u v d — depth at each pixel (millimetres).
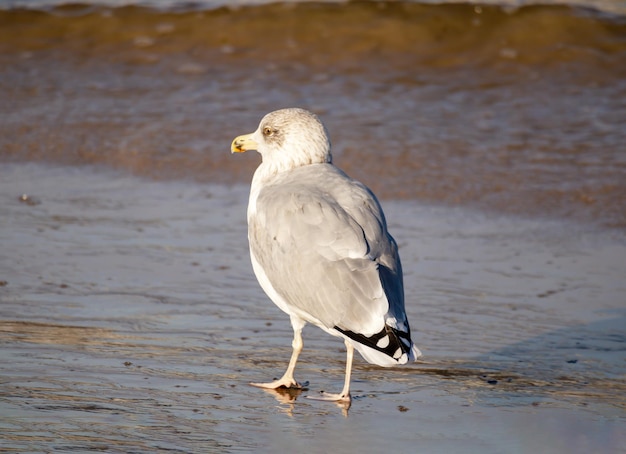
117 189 16375
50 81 22469
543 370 9453
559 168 16719
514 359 9750
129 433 7707
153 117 20000
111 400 8414
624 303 11367
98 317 10688
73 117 20141
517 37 23250
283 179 9320
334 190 8828
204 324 10625
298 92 21094
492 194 15758
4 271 12156
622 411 8391
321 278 8188
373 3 24969
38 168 17625
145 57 23672
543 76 21516
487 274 12391
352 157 17344
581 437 7797
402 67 22297
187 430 7836
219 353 9820
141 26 25109
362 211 8523
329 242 8242
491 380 9211
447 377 9312
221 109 20312
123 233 13914
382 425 8109
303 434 7871
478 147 17750
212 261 12766
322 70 22344
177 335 10250
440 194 15844
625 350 9969
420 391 8969
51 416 7984
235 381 9109
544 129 18609
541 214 14922
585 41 22891
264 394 8820
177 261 12734
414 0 25188
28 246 13195
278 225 8672
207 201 15711
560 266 12719
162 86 21906
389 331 7742
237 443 7629
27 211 14953
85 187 16469
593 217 14742
